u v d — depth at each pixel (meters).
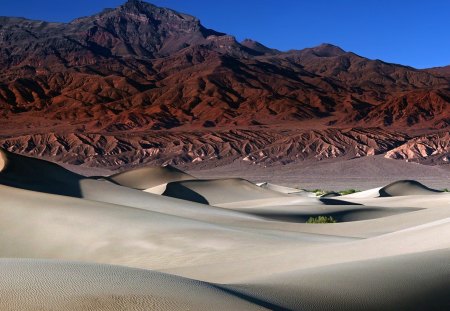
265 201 57.50
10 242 20.45
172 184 66.75
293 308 7.25
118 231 20.17
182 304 6.07
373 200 63.12
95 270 7.40
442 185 133.50
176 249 17.56
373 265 9.92
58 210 22.53
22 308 5.51
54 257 19.03
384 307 7.65
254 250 16.28
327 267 10.02
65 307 5.60
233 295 7.09
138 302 5.93
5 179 39.62
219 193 68.94
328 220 40.88
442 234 13.48
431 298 8.10
